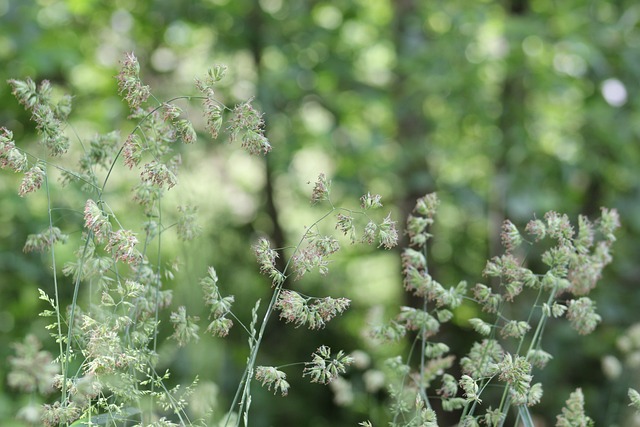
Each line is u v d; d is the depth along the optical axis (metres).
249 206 5.84
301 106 5.62
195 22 5.55
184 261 2.06
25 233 4.48
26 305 4.59
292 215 6.18
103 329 1.46
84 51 5.32
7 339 4.27
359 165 5.62
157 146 1.54
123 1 5.53
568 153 5.63
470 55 5.35
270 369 1.48
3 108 4.89
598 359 5.25
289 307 1.46
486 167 6.07
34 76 4.88
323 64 5.61
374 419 2.75
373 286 6.28
